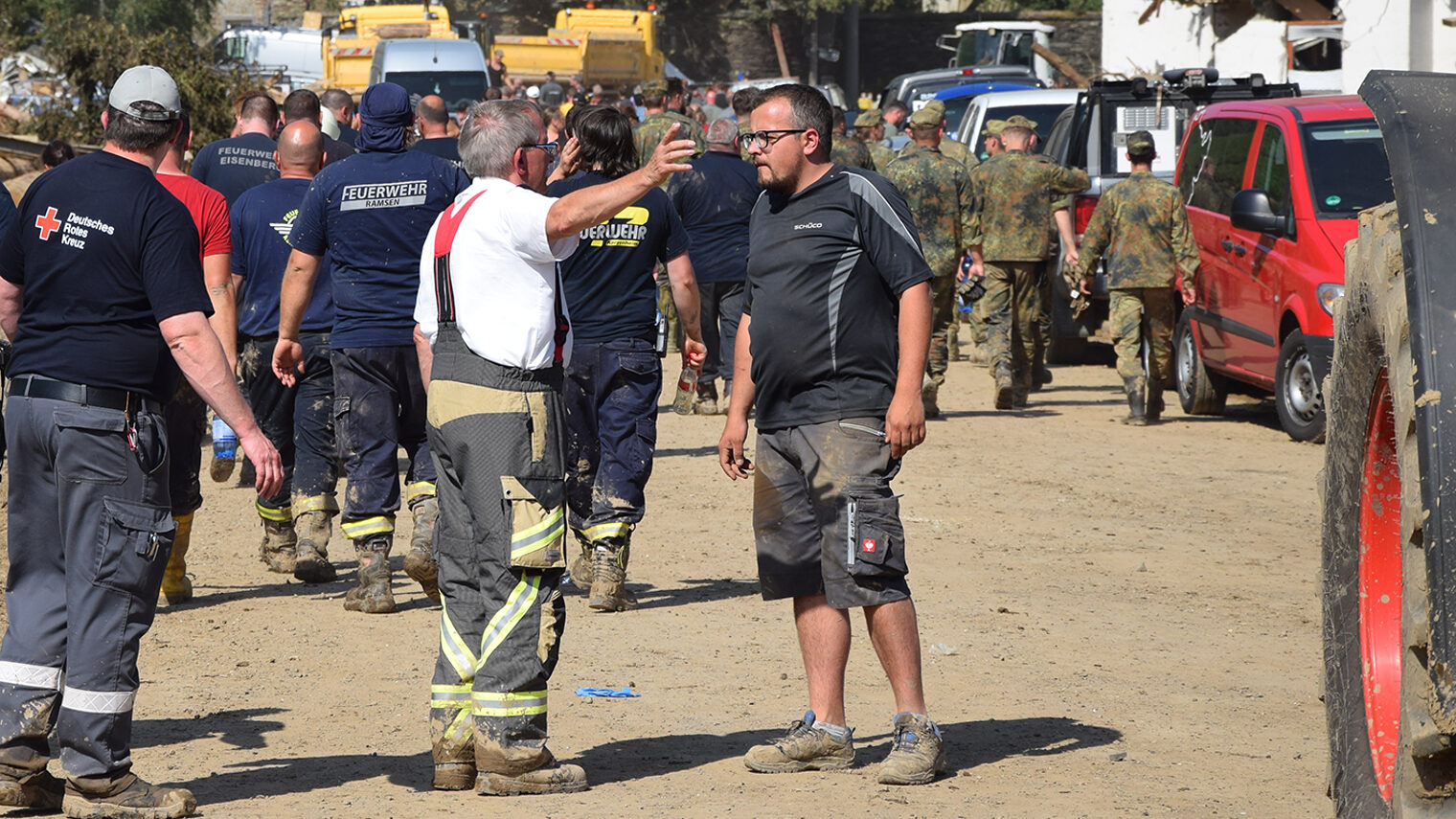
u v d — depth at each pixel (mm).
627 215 16328
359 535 16484
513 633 10789
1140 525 21078
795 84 11281
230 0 130875
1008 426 29297
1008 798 10742
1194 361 30812
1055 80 89875
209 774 11297
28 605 10336
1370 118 27547
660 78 80750
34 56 68375
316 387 17828
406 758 11742
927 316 11031
